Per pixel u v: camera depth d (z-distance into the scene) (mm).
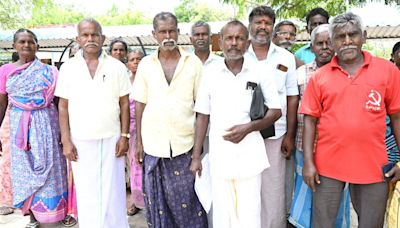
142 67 2990
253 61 2801
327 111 2455
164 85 2889
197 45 3889
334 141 2424
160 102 2893
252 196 2730
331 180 2496
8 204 3984
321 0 7980
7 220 4078
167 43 2873
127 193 4680
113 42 4723
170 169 2994
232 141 2607
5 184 3930
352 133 2346
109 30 10781
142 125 2998
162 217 3068
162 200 3051
